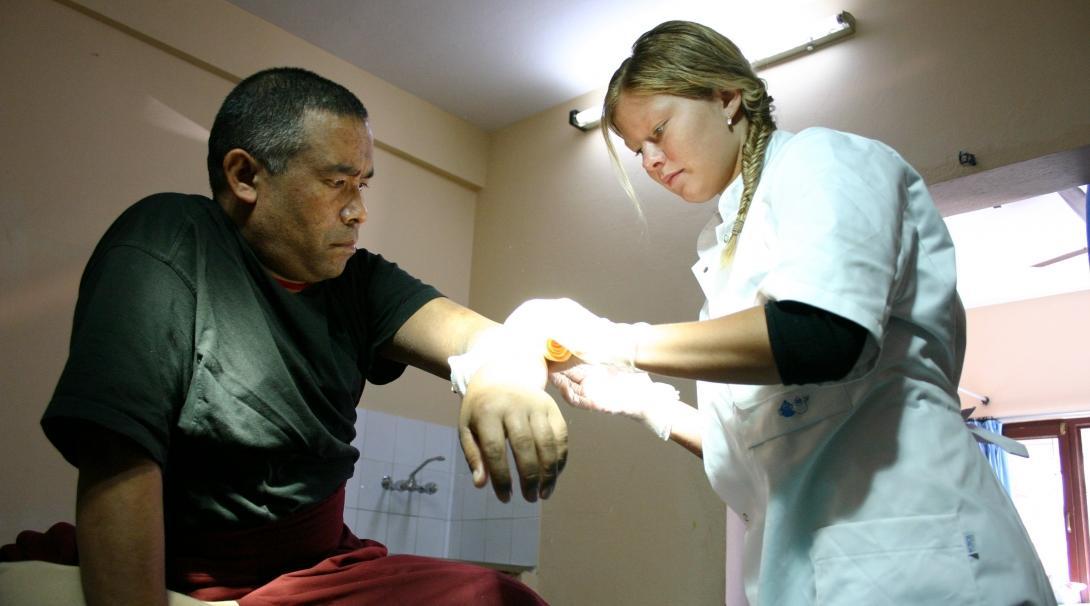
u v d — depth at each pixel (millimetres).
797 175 1095
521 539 3318
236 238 1025
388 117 3676
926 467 1068
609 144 1458
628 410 1454
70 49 2826
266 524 943
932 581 1012
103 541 800
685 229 3242
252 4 3234
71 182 2734
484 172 4031
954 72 2713
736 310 1198
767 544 1126
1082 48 2500
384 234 3598
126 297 887
